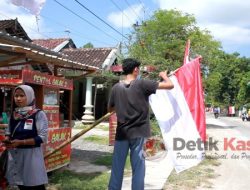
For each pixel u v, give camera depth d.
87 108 23.09
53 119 8.21
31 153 4.76
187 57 6.12
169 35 25.67
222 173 9.84
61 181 7.87
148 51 24.30
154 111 5.51
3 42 9.45
